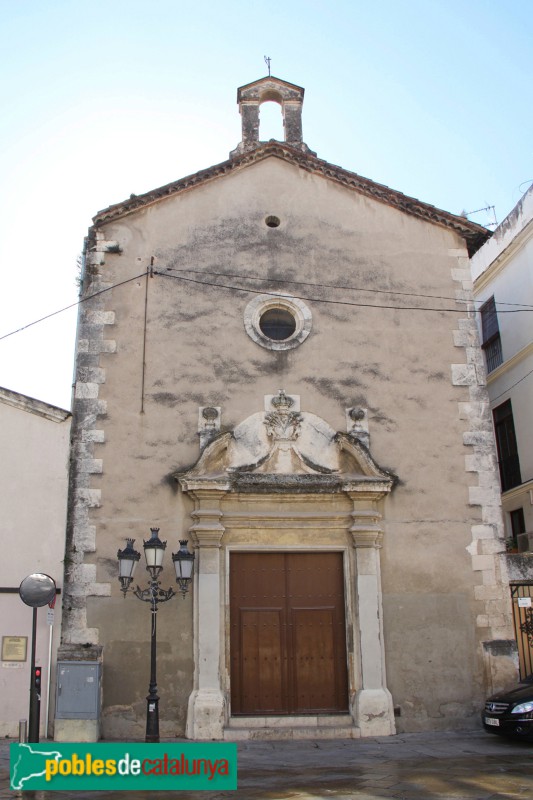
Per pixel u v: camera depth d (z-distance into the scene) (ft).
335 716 41.50
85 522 42.39
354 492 43.91
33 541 42.83
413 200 50.65
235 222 49.24
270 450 44.88
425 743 38.52
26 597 35.83
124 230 48.06
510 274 63.67
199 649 40.78
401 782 28.91
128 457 43.75
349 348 47.50
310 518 44.01
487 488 45.68
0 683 40.96
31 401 44.52
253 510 43.78
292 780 29.81
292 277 48.60
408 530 44.39
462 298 49.44
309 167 51.13
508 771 30.91
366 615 42.37
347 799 26.08
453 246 50.62
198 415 45.01
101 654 40.40
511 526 62.59
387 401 46.75
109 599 41.37
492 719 37.65
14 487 43.52
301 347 47.14
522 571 44.45
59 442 44.32
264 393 46.01
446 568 44.01
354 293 48.70
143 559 42.22
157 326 46.37
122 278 47.01
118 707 39.99
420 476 45.47
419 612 43.19
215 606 41.50
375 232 50.29
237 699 41.78
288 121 55.06
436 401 47.06
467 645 43.01
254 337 46.88
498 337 65.92
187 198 49.39
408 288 49.21
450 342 48.39
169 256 47.88
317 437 45.57
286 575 43.86
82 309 46.09
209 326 46.78
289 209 50.11
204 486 42.75
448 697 42.16
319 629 43.24
